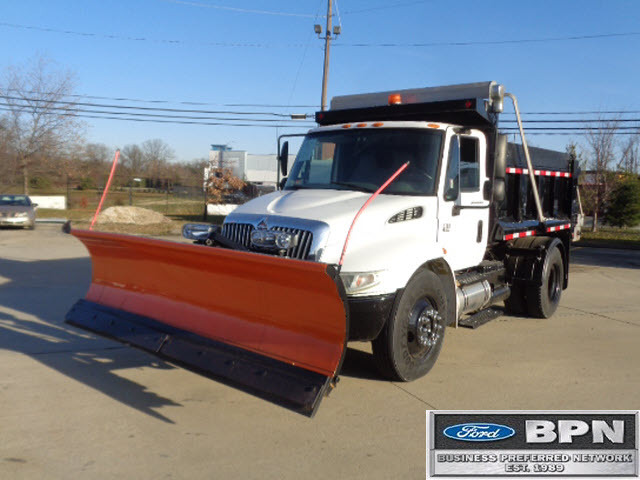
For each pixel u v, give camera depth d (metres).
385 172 5.98
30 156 36.81
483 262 7.95
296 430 4.55
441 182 5.86
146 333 5.34
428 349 5.78
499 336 7.73
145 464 3.94
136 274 5.80
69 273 12.15
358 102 7.57
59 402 4.97
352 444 4.32
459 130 6.17
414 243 5.52
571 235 10.03
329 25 31.75
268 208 5.64
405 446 4.31
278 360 4.49
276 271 4.39
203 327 5.10
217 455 4.10
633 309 9.84
